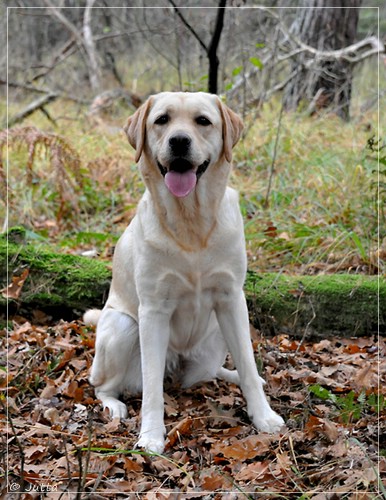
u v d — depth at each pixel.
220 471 3.20
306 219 6.38
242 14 9.98
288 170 7.22
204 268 3.74
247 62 9.71
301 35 9.76
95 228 6.79
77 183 7.41
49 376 4.35
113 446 3.55
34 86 11.45
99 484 3.19
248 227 6.18
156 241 3.70
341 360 4.48
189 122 3.63
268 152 7.50
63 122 10.12
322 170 6.95
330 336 4.95
